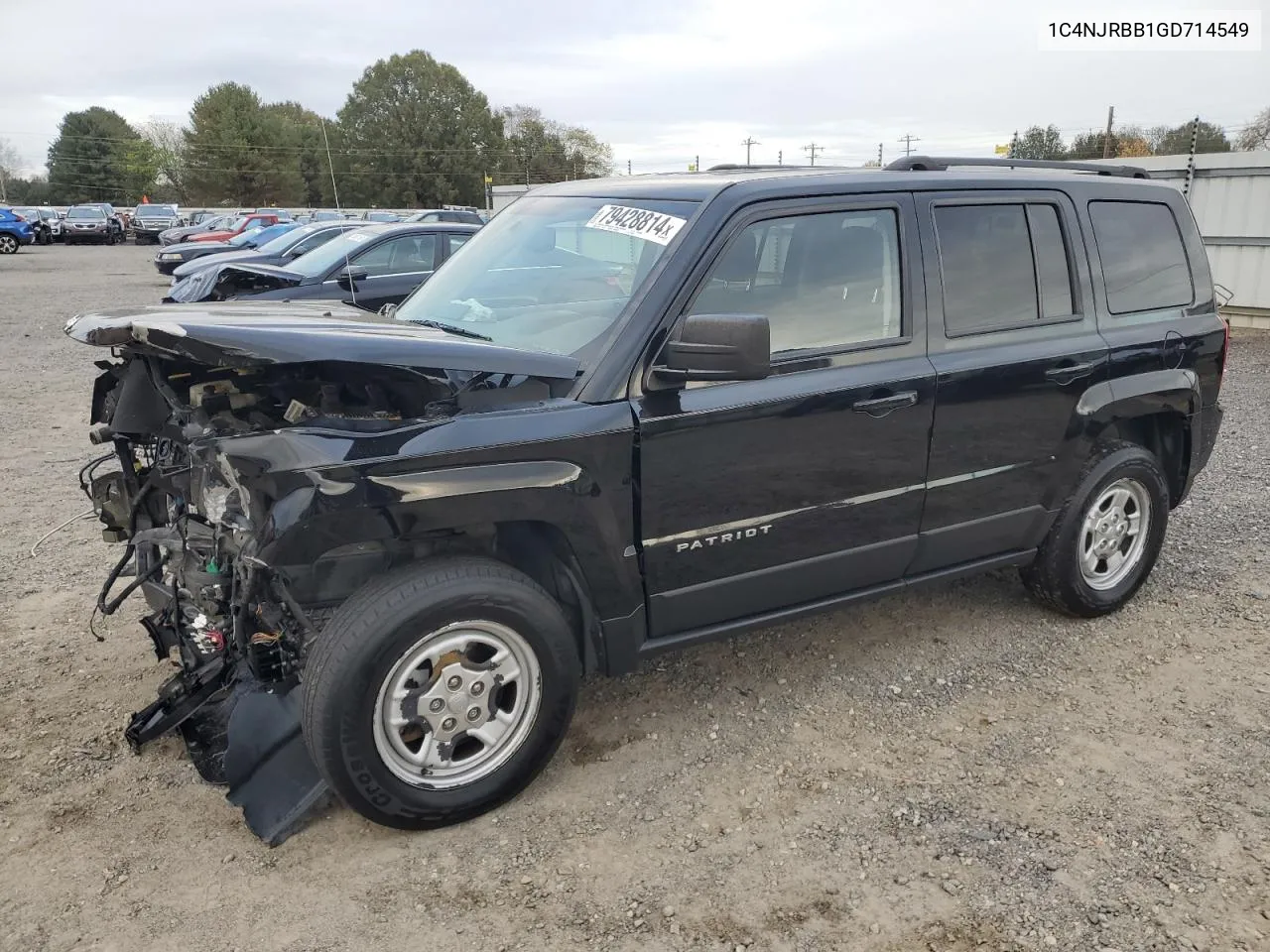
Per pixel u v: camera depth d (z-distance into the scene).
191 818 3.00
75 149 92.12
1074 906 2.62
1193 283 4.55
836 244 3.40
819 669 3.98
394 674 2.73
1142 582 4.55
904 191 3.56
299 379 3.06
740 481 3.20
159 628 3.55
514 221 4.01
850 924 2.57
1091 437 4.10
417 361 2.66
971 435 3.72
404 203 75.19
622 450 2.94
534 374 2.84
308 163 76.50
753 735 3.49
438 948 2.49
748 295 3.21
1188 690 3.80
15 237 37.47
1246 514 5.88
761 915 2.60
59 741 3.40
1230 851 2.84
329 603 2.86
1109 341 4.09
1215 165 13.27
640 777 3.23
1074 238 4.03
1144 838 2.90
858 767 3.29
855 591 3.69
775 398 3.19
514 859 2.83
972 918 2.58
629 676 3.92
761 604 3.43
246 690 3.10
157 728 3.20
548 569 3.12
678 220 3.19
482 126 76.00
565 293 3.37
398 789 2.80
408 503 2.62
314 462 2.53
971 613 4.54
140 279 24.59
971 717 3.62
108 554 5.23
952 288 3.66
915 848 2.87
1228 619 4.45
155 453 3.42
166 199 93.25
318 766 2.72
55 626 4.32
